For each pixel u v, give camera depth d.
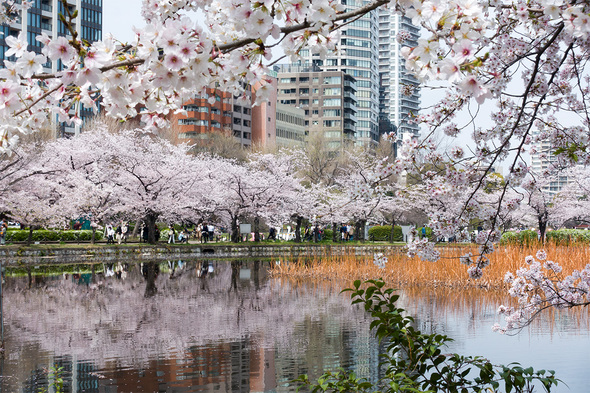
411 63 3.69
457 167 6.46
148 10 4.39
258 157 55.44
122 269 30.98
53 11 78.56
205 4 4.26
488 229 6.69
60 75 3.53
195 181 46.44
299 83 139.88
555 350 11.84
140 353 11.87
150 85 3.88
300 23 3.77
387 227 62.44
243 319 15.88
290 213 52.84
